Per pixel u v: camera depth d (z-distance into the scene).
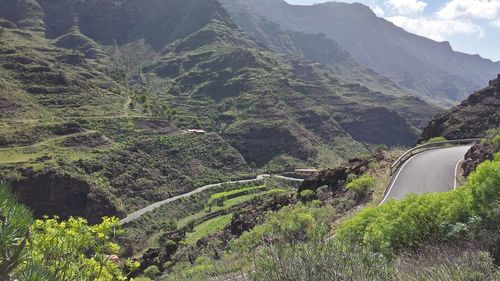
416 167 26.44
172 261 27.03
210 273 7.80
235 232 26.38
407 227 8.59
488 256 4.76
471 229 7.31
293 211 19.77
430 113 190.50
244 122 128.88
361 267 3.64
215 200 74.62
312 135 132.50
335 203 21.69
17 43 122.19
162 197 73.62
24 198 53.62
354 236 10.22
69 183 57.41
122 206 63.22
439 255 5.62
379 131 165.38
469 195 8.41
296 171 101.12
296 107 149.62
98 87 111.94
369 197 21.20
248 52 186.00
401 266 5.35
